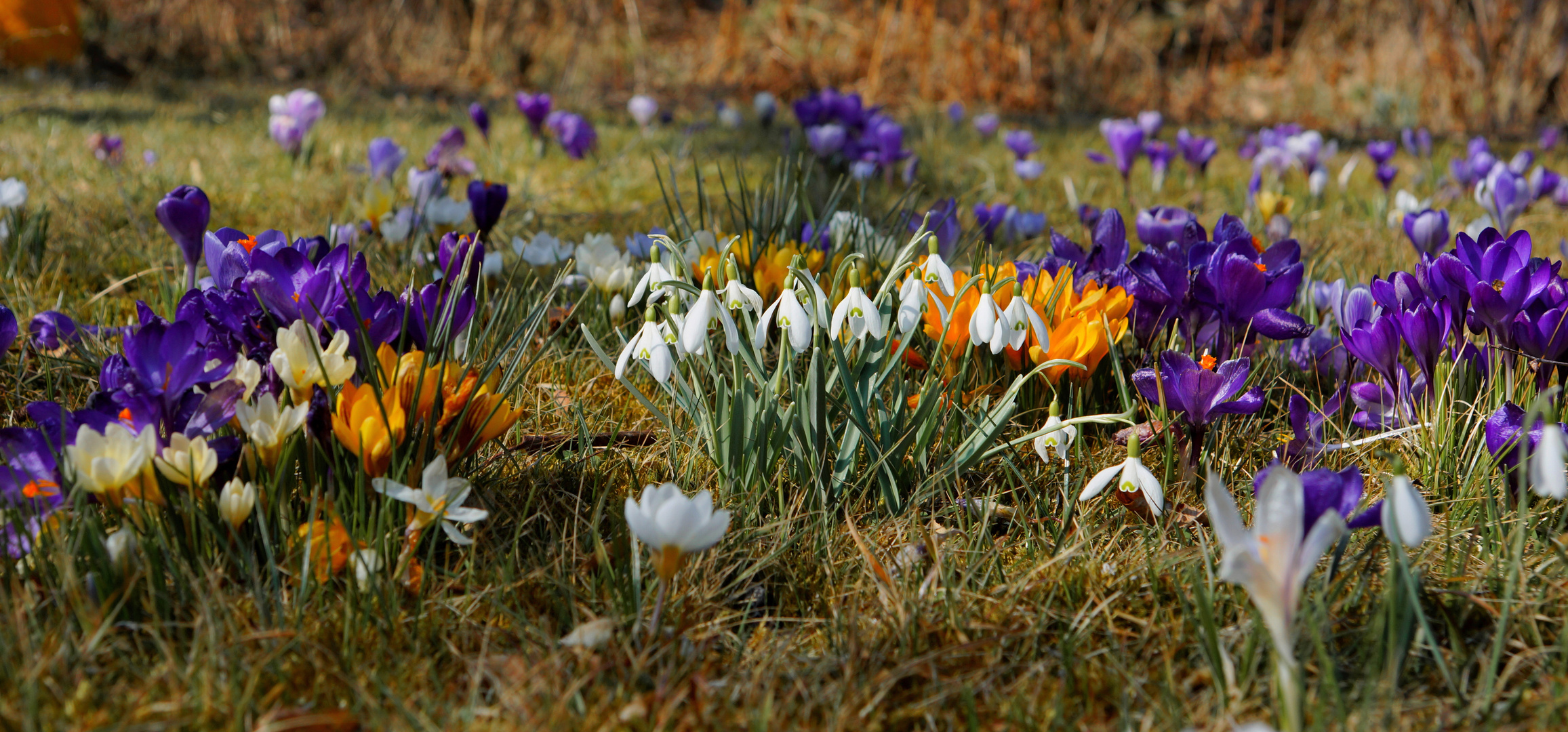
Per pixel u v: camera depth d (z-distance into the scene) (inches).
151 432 81.2
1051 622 83.0
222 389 82.8
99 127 192.2
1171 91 362.6
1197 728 79.9
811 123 197.2
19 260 100.2
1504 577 83.1
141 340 82.2
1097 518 86.8
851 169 157.5
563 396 92.6
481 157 187.9
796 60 364.5
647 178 171.5
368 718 79.6
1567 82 326.0
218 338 84.9
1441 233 103.0
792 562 85.1
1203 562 84.1
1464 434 88.1
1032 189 179.8
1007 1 347.6
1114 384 92.2
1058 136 258.2
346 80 331.9
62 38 298.0
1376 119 327.9
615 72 371.6
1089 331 88.6
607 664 80.9
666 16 442.0
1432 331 87.8
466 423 84.4
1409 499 77.9
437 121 238.4
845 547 85.4
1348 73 369.4
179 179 146.6
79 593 80.4
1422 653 81.7
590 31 379.9
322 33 348.8
